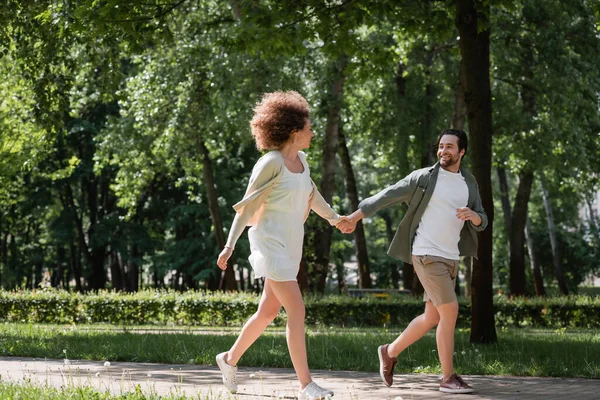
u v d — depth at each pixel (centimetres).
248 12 1495
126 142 3020
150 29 1404
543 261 4497
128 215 3247
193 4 2642
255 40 1530
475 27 1306
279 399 579
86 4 1350
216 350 1021
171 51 2725
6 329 1557
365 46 1691
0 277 4894
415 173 696
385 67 1664
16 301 2305
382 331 1880
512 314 2373
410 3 1542
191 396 587
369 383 732
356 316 2336
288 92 604
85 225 4794
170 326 2216
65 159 4109
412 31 1560
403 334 699
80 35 1603
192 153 3178
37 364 919
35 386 631
